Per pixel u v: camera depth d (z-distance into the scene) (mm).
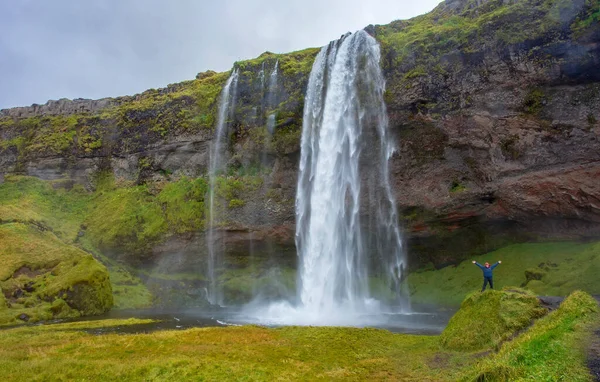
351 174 42406
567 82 32469
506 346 14570
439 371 15203
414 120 38844
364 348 19719
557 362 11094
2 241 45719
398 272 41500
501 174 35500
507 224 37594
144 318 34500
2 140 74000
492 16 36000
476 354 16156
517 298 18016
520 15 34531
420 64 38750
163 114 60250
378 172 41312
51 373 16625
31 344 22453
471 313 18953
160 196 54562
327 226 43219
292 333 23656
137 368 16891
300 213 45375
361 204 41875
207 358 18234
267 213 46312
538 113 33625
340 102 43562
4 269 40781
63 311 36281
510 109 34688
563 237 34219
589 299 16578
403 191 40250
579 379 9812
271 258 47594
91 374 16484
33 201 60281
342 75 43969
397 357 17984
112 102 72188
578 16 32031
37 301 37188
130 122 63562
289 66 49719
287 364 17312
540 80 33281
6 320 32750
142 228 51688
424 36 39625
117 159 63781
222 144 52594
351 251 42094
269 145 47406
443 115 37438
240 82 52219
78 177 65875
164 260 49844
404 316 32969
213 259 48281
